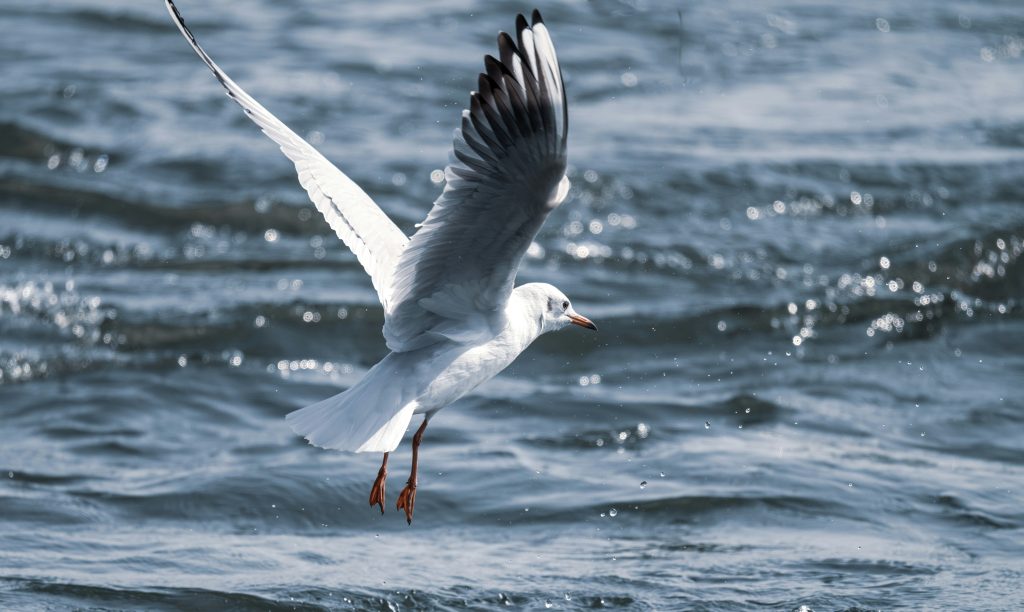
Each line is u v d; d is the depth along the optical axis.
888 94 23.31
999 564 10.01
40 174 18.73
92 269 16.55
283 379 14.04
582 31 25.81
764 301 16.03
